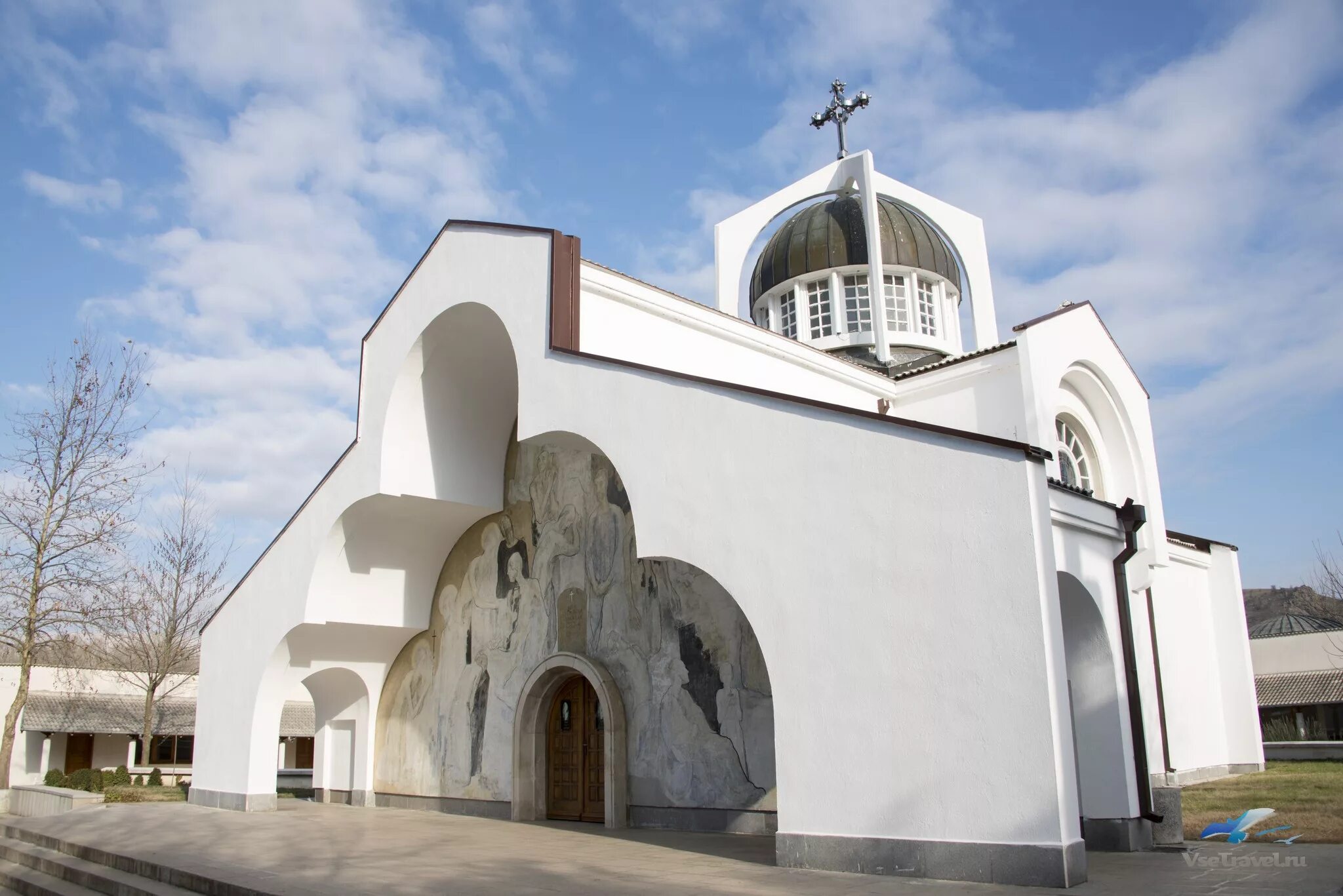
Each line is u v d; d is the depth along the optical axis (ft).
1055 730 27.32
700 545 36.37
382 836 45.11
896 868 29.37
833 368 60.18
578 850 38.47
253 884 31.12
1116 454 58.34
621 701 50.06
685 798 46.34
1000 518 29.27
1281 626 125.80
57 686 127.75
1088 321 57.26
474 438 59.62
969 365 57.88
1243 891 25.48
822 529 33.04
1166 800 37.27
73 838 48.49
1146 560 54.19
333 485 59.57
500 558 60.13
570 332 46.21
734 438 36.19
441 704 62.28
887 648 30.81
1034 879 26.84
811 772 31.83
